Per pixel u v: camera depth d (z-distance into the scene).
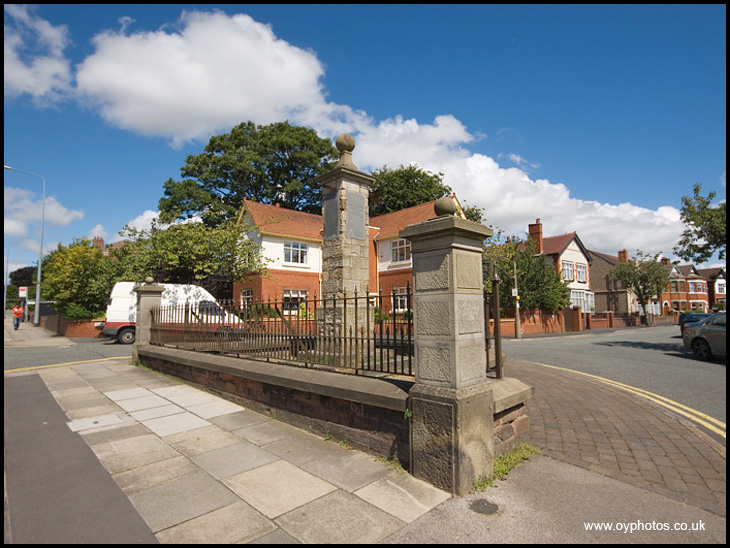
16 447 4.64
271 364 5.98
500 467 3.94
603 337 22.03
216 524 3.02
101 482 3.73
